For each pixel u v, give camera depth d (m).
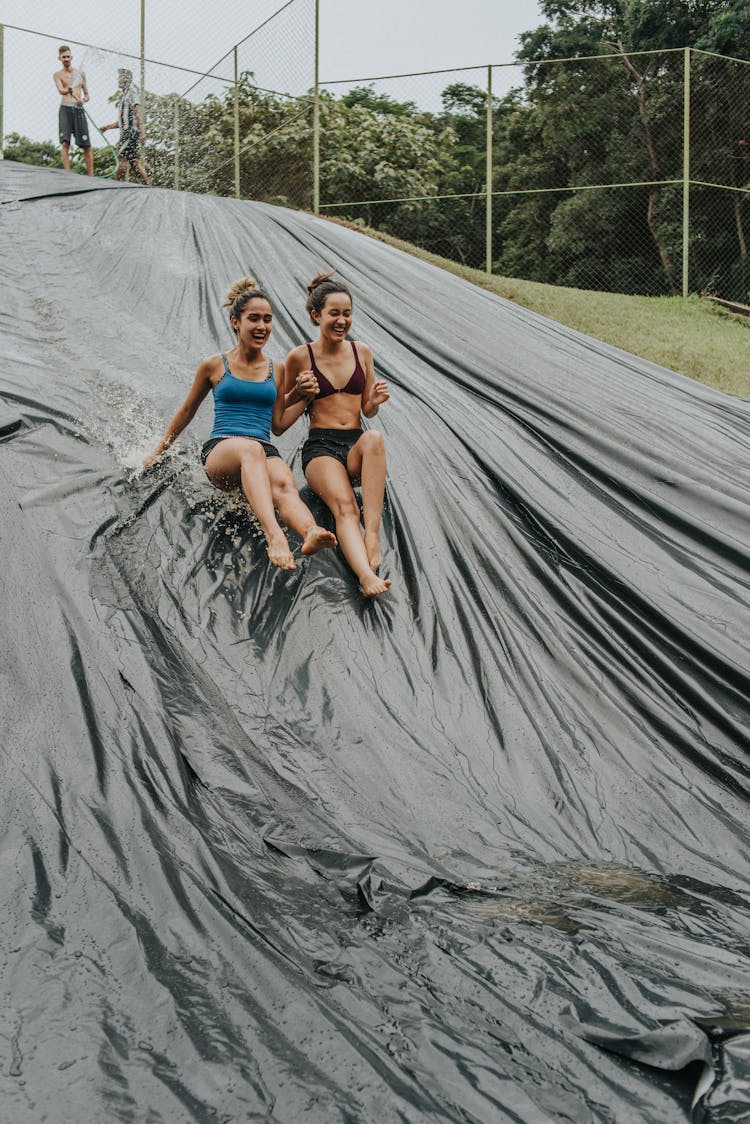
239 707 4.37
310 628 4.82
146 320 8.09
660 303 13.79
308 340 7.96
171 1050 2.55
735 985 2.92
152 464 5.71
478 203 17.00
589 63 16.67
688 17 24.72
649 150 16.50
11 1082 2.43
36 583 4.70
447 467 6.27
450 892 3.44
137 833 3.45
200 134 16.19
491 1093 2.44
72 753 3.83
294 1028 2.62
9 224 9.88
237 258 9.59
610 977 2.87
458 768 4.25
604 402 7.53
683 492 6.26
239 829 3.63
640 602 5.32
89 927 3.01
